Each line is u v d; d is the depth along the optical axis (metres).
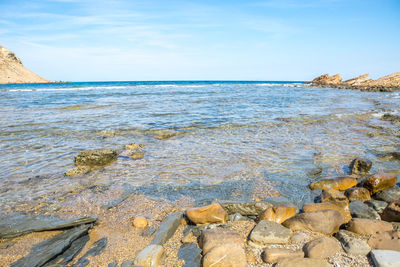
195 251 3.59
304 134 10.42
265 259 3.33
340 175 6.34
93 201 5.04
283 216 4.29
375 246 3.56
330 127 11.77
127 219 4.43
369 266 3.19
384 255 3.23
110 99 23.78
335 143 9.10
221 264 3.22
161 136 10.00
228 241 3.64
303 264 3.15
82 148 8.43
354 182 5.64
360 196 5.12
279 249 3.45
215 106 18.88
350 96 30.38
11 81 116.38
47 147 8.48
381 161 7.33
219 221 4.27
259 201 4.90
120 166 6.91
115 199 5.13
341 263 3.24
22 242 3.74
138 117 13.81
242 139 9.63
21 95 28.28
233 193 5.40
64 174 6.34
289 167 6.82
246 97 27.38
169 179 6.09
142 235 3.99
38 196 5.21
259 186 5.72
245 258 3.31
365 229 3.86
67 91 36.75
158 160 7.36
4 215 4.45
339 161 7.30
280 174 6.37
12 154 7.75
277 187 5.68
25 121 12.36
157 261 3.32
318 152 8.05
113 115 14.35
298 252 3.41
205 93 33.31
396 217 4.16
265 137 9.93
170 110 16.50
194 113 15.36
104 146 8.67
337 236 3.85
